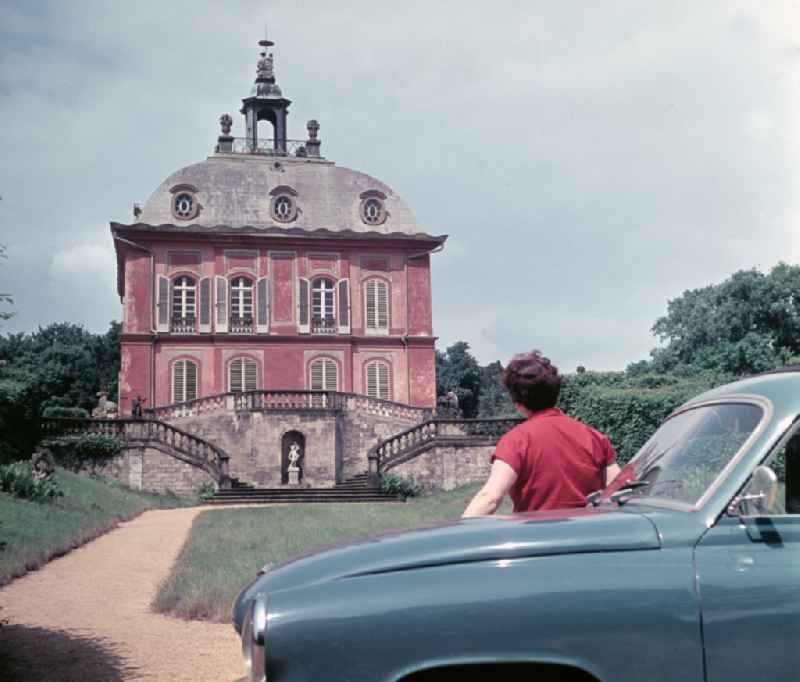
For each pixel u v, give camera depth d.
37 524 17.12
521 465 3.89
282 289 45.06
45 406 67.25
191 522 22.06
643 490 3.51
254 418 37.31
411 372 45.59
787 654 2.90
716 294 59.12
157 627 8.78
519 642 2.82
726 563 2.97
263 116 52.03
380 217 47.53
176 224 44.97
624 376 28.78
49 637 8.30
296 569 3.11
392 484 34.00
